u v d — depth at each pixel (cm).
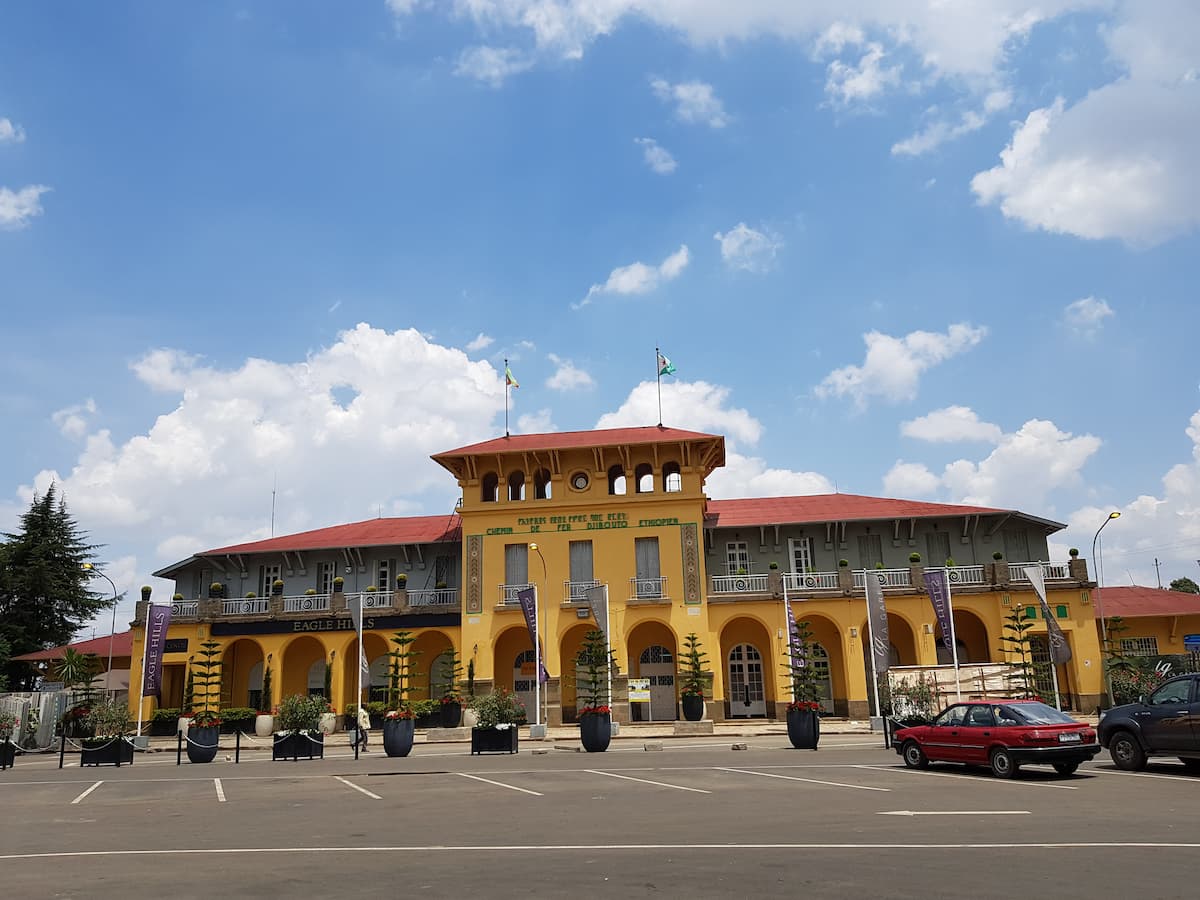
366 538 4575
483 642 4028
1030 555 4197
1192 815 1193
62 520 5703
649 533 4056
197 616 4297
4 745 2709
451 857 978
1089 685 3731
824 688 4100
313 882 857
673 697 4088
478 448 4231
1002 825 1124
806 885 795
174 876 905
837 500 4578
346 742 3494
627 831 1139
